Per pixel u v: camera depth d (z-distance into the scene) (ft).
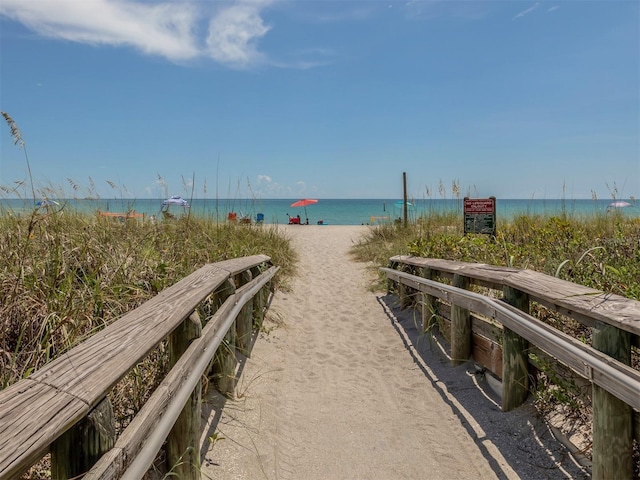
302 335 18.25
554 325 11.44
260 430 10.33
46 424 3.77
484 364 12.87
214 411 10.51
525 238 22.11
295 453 9.78
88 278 11.07
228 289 12.14
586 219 27.61
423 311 17.08
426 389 12.94
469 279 14.08
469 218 25.44
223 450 9.18
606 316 7.13
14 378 8.04
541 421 9.77
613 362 6.77
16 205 14.40
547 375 10.20
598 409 7.11
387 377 14.05
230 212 28.12
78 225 15.93
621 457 6.86
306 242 47.80
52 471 4.49
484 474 8.80
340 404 12.16
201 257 18.29
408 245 24.67
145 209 22.09
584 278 12.42
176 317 7.22
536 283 9.91
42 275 10.88
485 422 10.55
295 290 25.44
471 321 13.78
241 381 12.67
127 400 8.66
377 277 28.50
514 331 10.04
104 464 4.39
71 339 9.01
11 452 3.32
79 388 4.46
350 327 19.34
